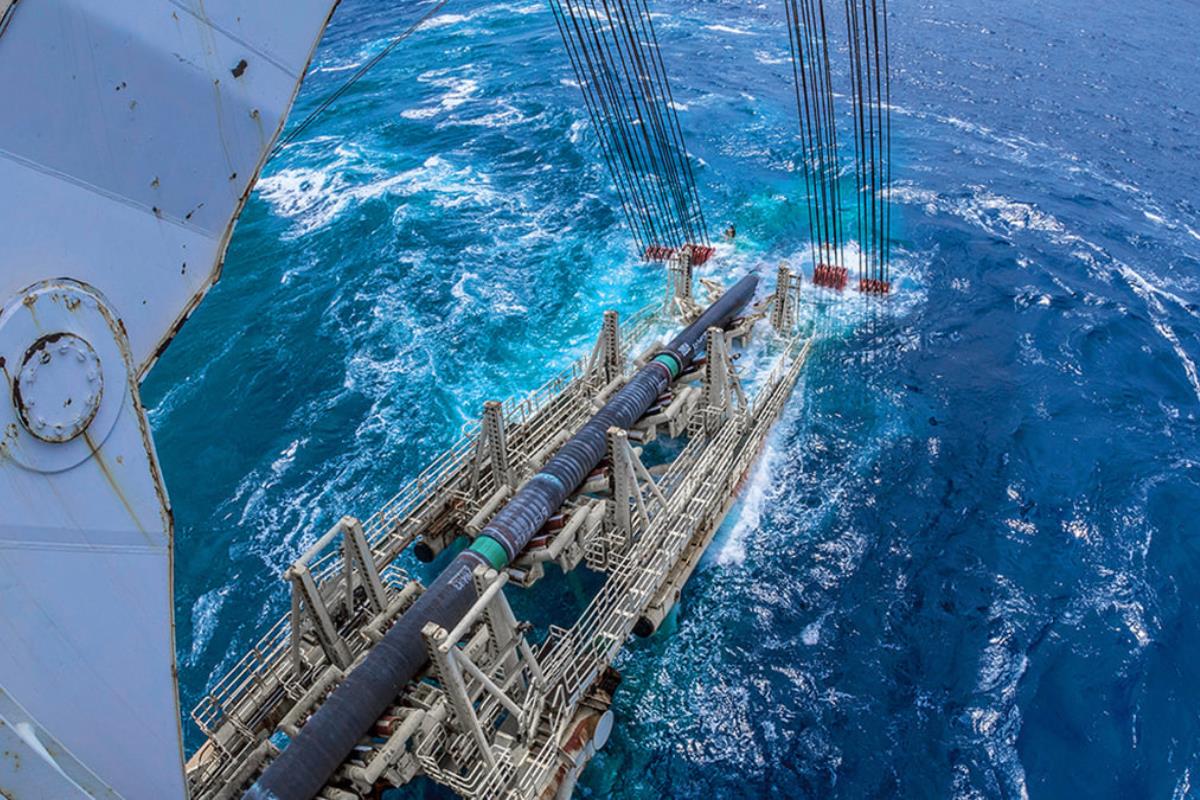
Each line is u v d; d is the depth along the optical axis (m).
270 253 50.19
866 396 38.34
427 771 19.80
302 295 45.97
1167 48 86.56
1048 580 29.52
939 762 23.95
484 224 52.75
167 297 7.08
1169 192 57.72
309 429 36.56
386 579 27.84
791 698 25.59
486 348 41.50
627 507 26.27
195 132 6.98
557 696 21.69
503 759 20.06
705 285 41.50
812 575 29.70
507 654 21.30
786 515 32.12
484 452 27.92
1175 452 35.00
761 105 69.88
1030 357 40.97
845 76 77.06
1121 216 54.25
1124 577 29.55
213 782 20.14
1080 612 28.31
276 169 61.34
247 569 30.03
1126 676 26.17
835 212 48.44
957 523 31.81
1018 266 48.41
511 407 37.22
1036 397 38.25
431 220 53.03
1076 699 25.59
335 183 58.41
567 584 28.27
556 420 32.09
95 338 5.89
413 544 27.95
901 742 24.47
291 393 38.78
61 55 5.61
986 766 23.84
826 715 25.16
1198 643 27.25
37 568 5.45
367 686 19.34
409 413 37.34
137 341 6.80
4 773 4.68
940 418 37.03
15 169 5.46
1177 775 23.61
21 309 5.34
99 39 5.84
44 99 5.56
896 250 50.22
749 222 53.47
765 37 86.56
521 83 74.50
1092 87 75.62
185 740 24.45
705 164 60.41
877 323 43.53
